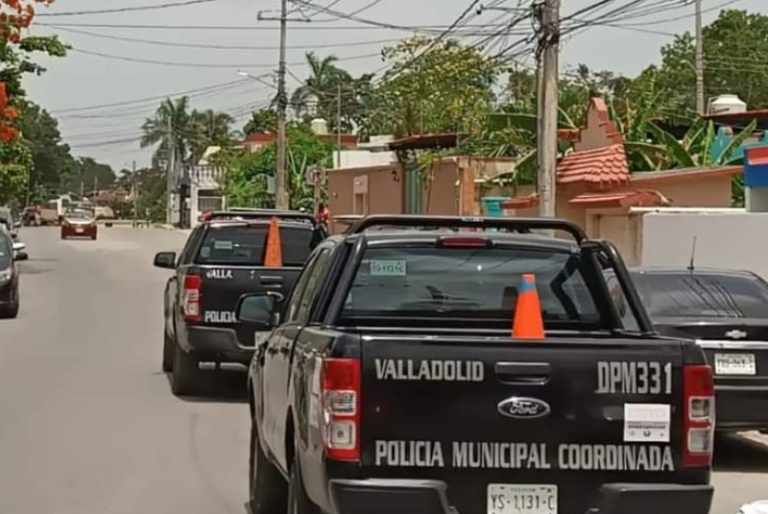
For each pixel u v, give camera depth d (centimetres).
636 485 684
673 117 4247
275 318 1005
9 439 1326
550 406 684
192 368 1638
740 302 1249
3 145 5034
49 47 4306
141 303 3219
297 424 749
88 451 1266
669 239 2305
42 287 3756
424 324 838
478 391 681
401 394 679
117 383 1764
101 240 7638
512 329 800
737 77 7431
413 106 5881
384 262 842
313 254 951
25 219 11875
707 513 696
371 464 677
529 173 3644
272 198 6794
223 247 1747
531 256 853
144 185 17638
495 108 5153
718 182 3141
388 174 5091
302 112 9300
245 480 1138
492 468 682
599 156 3153
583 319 848
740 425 1180
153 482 1124
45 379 1797
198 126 12262
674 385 690
